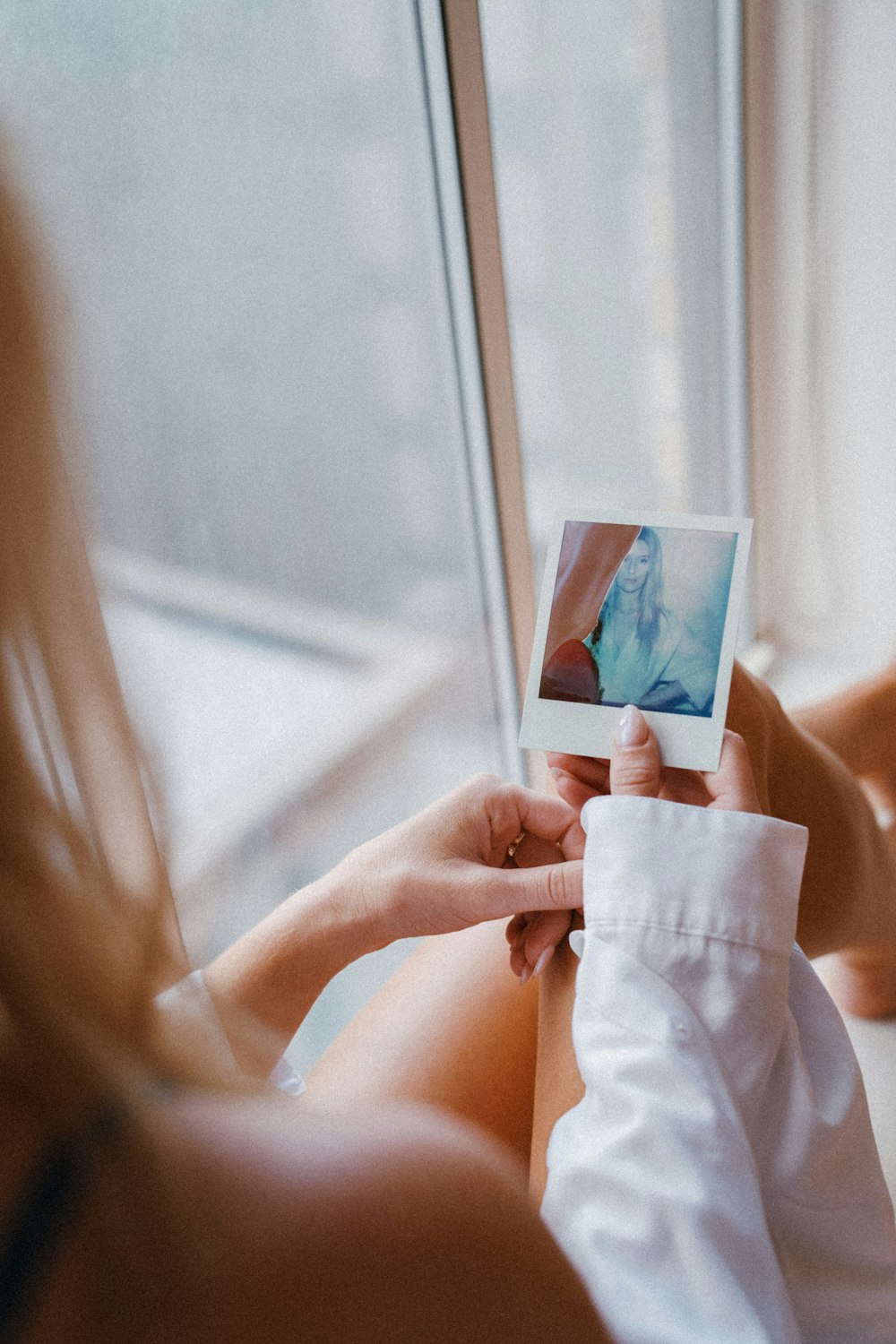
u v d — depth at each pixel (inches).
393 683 60.2
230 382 47.7
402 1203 16.3
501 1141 37.1
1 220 13.6
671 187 70.5
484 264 54.3
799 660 85.8
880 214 69.3
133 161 41.6
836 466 79.0
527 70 57.7
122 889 16.3
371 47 49.4
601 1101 27.8
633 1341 23.5
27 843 14.9
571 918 37.0
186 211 44.1
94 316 41.2
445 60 49.6
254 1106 16.4
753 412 80.6
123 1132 14.6
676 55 67.3
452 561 61.8
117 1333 14.8
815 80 68.4
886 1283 29.2
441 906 35.1
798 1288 28.3
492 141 53.9
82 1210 14.5
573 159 62.4
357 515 55.7
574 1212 26.2
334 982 58.8
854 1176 29.2
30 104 37.6
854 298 73.0
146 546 45.6
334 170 49.7
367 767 59.9
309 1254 15.4
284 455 51.0
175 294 44.4
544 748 36.5
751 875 28.7
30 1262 14.4
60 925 15.1
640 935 28.9
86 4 38.8
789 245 74.2
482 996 39.6
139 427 44.1
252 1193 15.2
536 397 64.7
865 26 65.2
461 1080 37.5
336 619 56.0
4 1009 14.7
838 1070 29.9
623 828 29.9
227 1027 18.6
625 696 35.9
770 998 28.3
